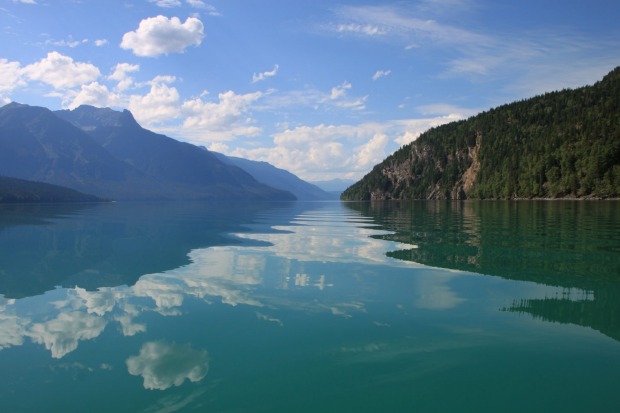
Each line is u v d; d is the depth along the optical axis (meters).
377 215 43.31
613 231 21.44
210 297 9.48
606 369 5.79
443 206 73.19
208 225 29.41
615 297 9.14
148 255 15.32
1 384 5.46
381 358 6.25
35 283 10.83
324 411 4.83
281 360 6.19
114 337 7.06
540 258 13.68
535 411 4.80
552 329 7.31
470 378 5.61
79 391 5.27
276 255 15.23
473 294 9.55
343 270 12.34
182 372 5.79
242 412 4.82
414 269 12.34
